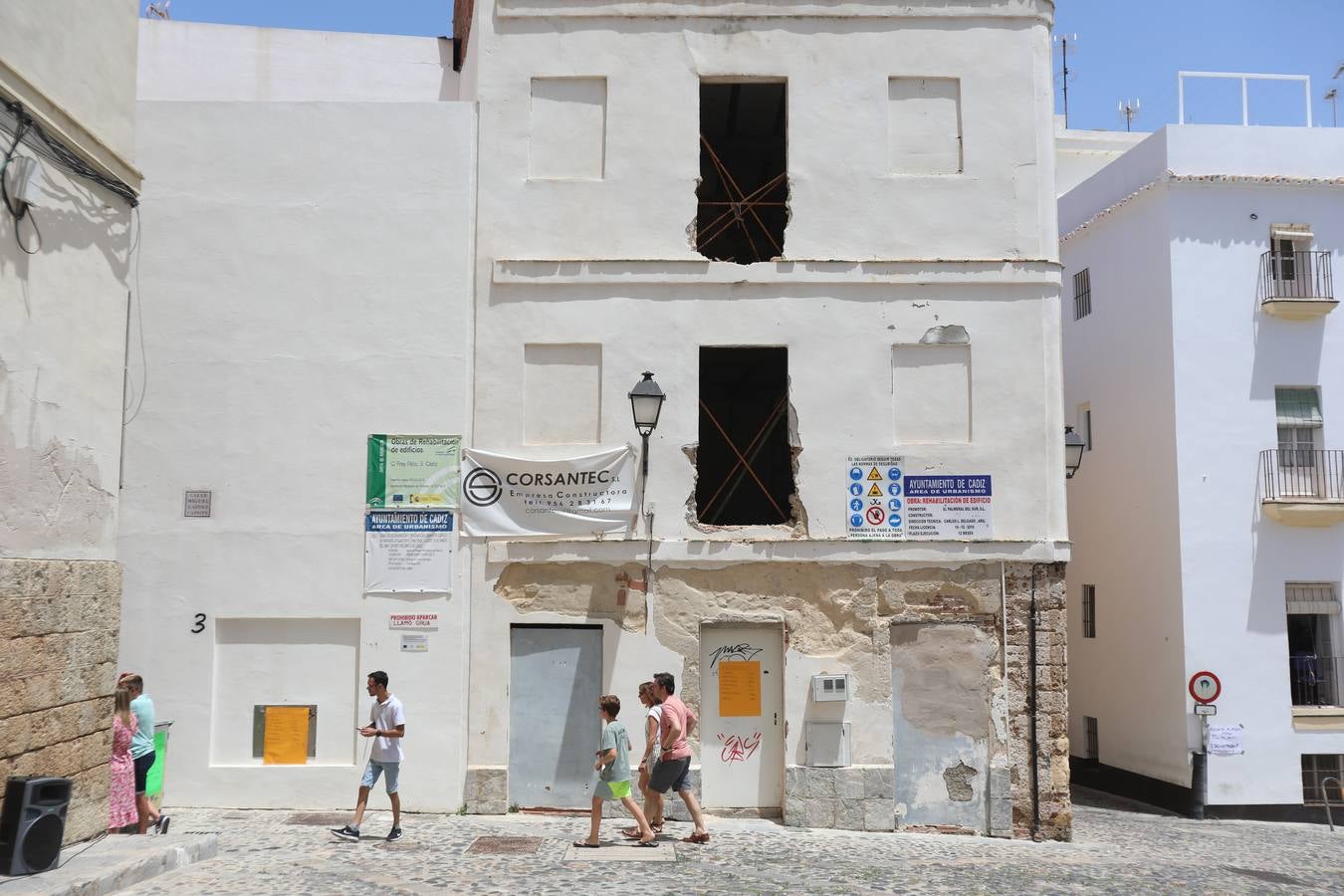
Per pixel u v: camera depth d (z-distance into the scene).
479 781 13.19
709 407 20.98
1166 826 16.38
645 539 13.54
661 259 13.94
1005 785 13.48
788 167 14.32
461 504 13.58
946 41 14.54
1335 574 18.30
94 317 9.74
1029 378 14.04
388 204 13.95
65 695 9.15
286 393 13.65
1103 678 20.67
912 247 14.23
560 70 14.29
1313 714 17.91
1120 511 20.23
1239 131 19.19
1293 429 18.83
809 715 13.48
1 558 8.38
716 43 14.41
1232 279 18.89
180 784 13.14
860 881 10.40
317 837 11.45
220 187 13.89
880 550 13.70
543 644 13.55
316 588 13.40
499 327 13.88
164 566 13.40
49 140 9.01
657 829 12.25
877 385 13.98
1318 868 13.02
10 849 8.14
